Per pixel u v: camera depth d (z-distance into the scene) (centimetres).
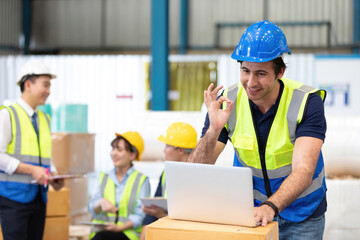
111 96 955
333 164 450
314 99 220
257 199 236
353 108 925
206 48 1398
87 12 1452
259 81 208
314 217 231
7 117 380
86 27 1453
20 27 1449
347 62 926
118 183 424
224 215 190
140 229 406
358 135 450
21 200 374
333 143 450
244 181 182
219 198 188
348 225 420
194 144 373
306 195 229
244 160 233
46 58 989
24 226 376
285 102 222
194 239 184
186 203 196
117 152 421
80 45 1455
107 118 948
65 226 502
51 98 972
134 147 423
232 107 217
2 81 1036
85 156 598
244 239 178
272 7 1372
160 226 189
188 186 194
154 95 740
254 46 209
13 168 368
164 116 512
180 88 1184
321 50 1348
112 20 1445
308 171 205
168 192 200
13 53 1427
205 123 242
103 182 430
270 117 224
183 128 374
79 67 966
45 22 1465
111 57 957
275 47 209
